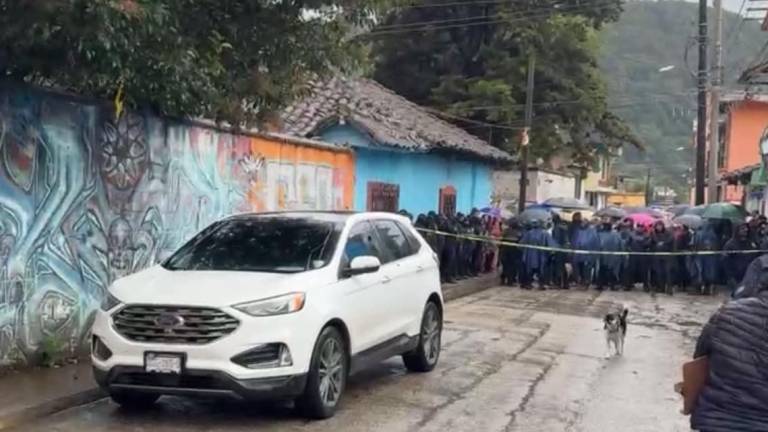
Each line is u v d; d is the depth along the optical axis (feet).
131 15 26.40
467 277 78.59
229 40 35.53
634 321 56.34
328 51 37.70
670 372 38.17
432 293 35.88
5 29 26.71
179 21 31.96
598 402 31.48
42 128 32.86
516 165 124.98
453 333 47.52
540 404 30.71
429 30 128.06
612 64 219.41
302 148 53.62
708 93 113.09
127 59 30.27
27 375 31.19
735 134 148.15
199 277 27.58
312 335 26.53
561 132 125.80
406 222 36.01
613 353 42.68
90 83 32.68
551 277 77.15
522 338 46.57
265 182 49.34
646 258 76.18
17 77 31.42
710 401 14.21
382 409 29.07
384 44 131.13
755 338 13.98
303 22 36.96
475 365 37.88
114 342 25.88
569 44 123.54
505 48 125.59
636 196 273.75
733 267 73.20
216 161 44.14
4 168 31.24
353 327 29.01
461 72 129.49
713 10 111.14
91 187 35.50
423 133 78.28
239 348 25.26
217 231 31.19
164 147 39.91
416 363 35.50
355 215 32.42
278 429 26.05
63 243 34.14
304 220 31.37
